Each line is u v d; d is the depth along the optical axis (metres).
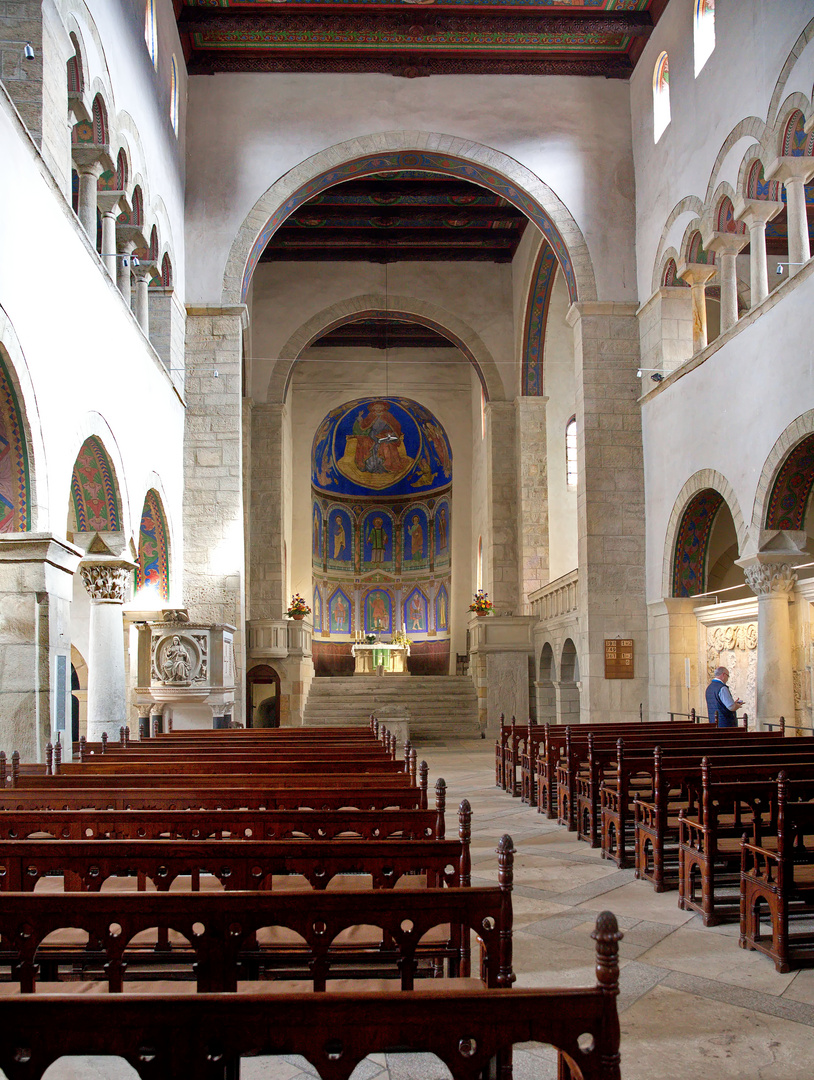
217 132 19.03
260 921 3.37
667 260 17.25
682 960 5.74
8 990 4.31
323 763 8.34
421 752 21.86
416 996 2.41
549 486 26.27
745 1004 5.02
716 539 20.91
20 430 9.30
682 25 16.44
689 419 15.84
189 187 18.83
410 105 19.23
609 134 19.36
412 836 5.35
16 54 9.64
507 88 19.34
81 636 18.05
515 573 26.58
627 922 6.60
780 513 12.93
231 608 17.72
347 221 24.98
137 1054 2.36
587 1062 2.44
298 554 31.31
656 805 7.60
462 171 19.61
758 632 13.30
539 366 26.39
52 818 5.27
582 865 8.54
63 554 9.74
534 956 5.80
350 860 4.38
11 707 9.32
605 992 2.44
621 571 18.00
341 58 19.05
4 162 8.52
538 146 19.23
